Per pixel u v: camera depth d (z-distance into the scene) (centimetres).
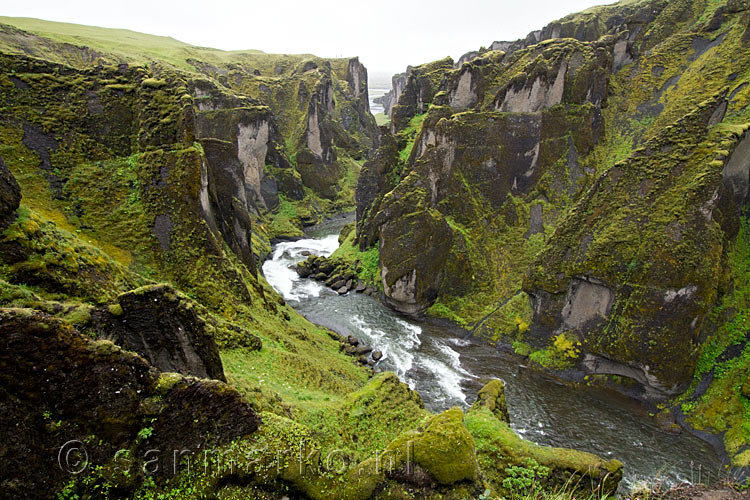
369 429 1495
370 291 4406
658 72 4384
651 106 4200
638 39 5416
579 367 2936
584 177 4053
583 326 2950
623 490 1942
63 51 6278
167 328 1005
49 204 2150
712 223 2522
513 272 3859
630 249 2706
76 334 659
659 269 2562
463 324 3709
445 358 3203
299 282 4700
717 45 4103
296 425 973
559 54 4094
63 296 1099
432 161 4072
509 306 3525
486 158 4153
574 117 4122
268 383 1603
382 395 1744
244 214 3491
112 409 692
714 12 4359
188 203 2342
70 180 2261
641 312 2612
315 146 8206
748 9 4038
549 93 4100
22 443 597
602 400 2711
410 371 2988
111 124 2456
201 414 808
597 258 2830
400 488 911
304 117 8125
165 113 2438
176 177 2338
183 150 2372
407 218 3856
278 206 6988
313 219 7262
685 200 2547
